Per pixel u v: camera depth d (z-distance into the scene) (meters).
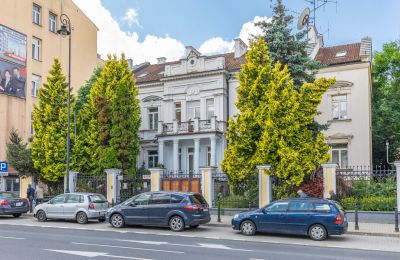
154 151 35.69
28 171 27.78
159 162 33.25
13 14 34.16
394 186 19.44
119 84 27.98
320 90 21.58
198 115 33.72
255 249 12.59
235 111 32.81
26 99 35.22
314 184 20.36
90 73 43.31
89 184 25.22
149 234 15.95
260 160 20.89
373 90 37.88
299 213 15.01
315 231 14.69
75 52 41.16
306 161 20.20
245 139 21.70
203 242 13.97
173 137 32.84
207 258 10.84
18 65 34.41
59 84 28.64
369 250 12.90
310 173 20.94
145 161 35.75
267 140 20.38
